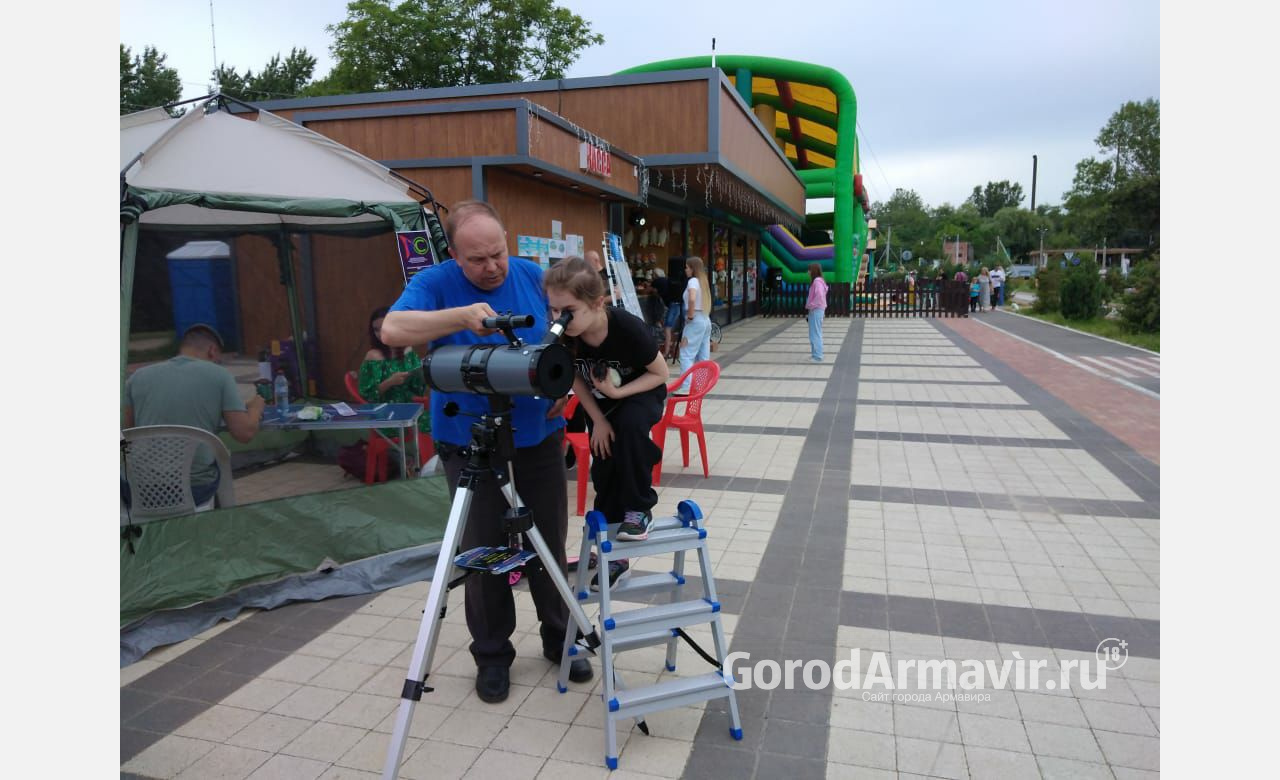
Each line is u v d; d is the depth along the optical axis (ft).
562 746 8.69
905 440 23.27
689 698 8.65
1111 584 12.76
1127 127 151.94
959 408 28.40
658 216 48.75
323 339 16.31
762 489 18.38
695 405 19.48
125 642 10.79
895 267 251.19
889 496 17.71
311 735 8.95
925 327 66.08
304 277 15.88
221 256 14.14
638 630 8.62
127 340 11.76
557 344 7.18
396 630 11.54
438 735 8.90
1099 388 32.71
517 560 7.75
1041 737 8.76
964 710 9.32
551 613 10.08
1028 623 11.46
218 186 12.64
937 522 15.89
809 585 12.91
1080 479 18.88
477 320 7.57
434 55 75.46
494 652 9.55
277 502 12.60
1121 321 57.82
